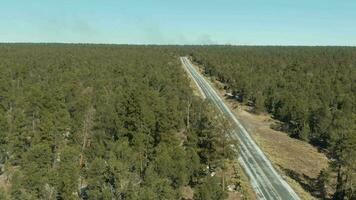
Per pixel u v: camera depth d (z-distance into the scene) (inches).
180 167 3026.6
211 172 3449.8
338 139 4372.5
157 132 3779.5
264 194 3474.4
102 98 5546.3
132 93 4493.1
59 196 2783.0
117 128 4005.9
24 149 3853.3
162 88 6707.7
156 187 2716.5
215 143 3363.7
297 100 6136.8
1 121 3976.4
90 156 3422.7
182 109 5177.2
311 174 4094.5
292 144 5073.8
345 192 3425.2
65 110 4579.2
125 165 2787.9
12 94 5521.7
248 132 5319.9
